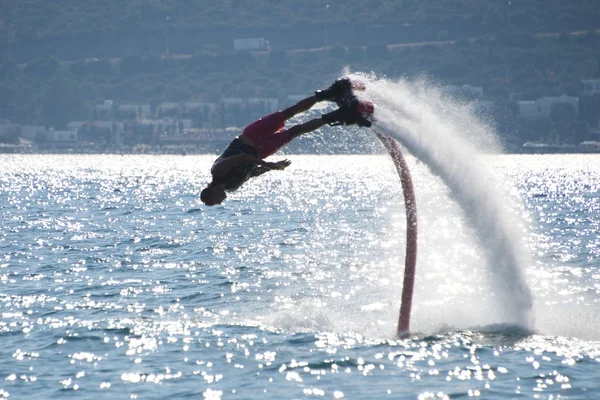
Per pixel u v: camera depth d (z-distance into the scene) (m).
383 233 158.62
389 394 51.12
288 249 131.75
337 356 59.78
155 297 85.81
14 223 182.12
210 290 90.38
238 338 65.88
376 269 108.50
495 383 52.94
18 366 58.19
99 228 170.25
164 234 156.88
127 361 59.34
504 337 64.50
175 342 64.69
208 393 51.75
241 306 80.69
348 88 54.59
